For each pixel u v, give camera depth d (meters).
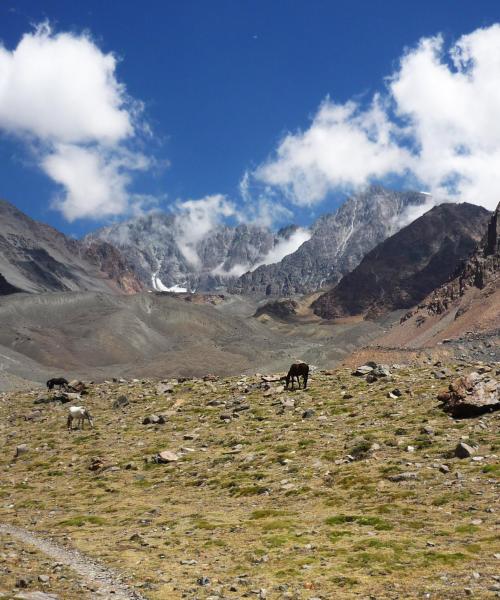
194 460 43.47
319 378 68.06
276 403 57.69
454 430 39.56
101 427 59.75
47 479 44.28
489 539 22.36
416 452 36.22
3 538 28.23
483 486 28.77
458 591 17.61
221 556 23.30
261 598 18.19
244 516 29.80
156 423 57.84
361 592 18.38
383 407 49.41
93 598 18.31
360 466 35.19
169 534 27.41
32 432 61.91
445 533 23.70
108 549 25.23
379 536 24.14
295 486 33.69
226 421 53.88
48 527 30.83
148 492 37.59
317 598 17.97
